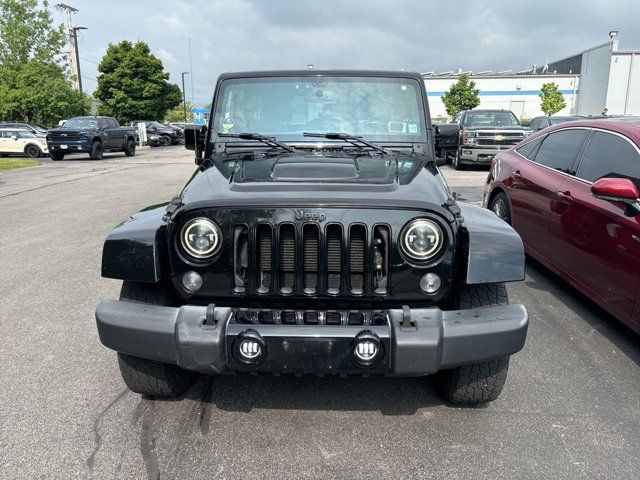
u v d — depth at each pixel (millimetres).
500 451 2797
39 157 26594
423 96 3961
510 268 2656
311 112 3914
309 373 2586
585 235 4309
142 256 2713
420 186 2896
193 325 2576
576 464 2693
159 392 3180
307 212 2652
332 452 2797
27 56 45250
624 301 3822
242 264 2729
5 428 2975
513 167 5906
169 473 2631
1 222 8680
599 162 4441
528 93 58281
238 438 2914
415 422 3061
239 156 3541
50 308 4781
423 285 2701
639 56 46938
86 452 2781
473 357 2604
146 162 22625
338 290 2717
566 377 3557
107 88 51281
